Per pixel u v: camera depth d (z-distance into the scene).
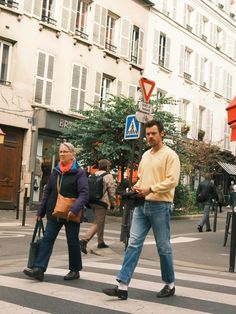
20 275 6.86
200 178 29.58
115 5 26.67
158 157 5.68
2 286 6.03
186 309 5.15
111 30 27.08
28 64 21.80
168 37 31.22
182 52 32.62
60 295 5.62
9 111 20.92
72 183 6.47
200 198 16.05
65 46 23.59
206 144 30.16
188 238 13.11
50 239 6.52
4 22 20.78
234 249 8.16
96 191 9.93
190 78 33.81
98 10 25.47
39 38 22.27
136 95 28.34
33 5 21.89
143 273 7.37
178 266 8.62
